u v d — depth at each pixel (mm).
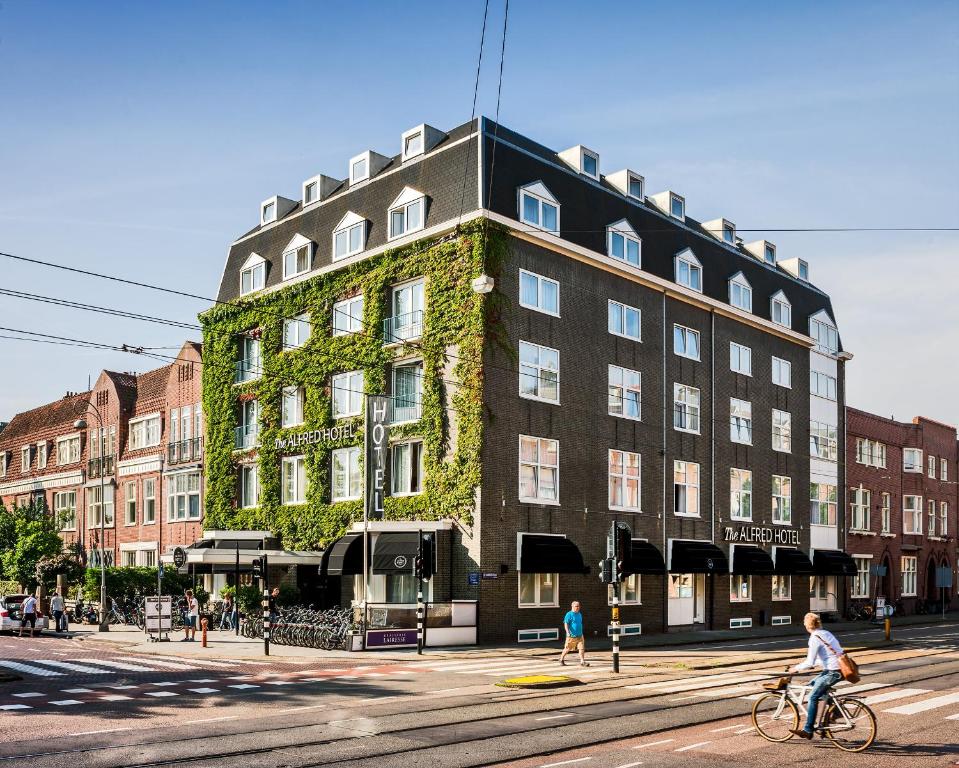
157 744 13273
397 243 35594
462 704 17094
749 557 42438
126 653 28047
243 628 34156
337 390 37938
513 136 36875
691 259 41844
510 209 33812
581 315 36406
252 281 42750
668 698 17953
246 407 42688
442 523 32375
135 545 49219
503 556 32219
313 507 37812
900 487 59031
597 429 36594
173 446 47188
